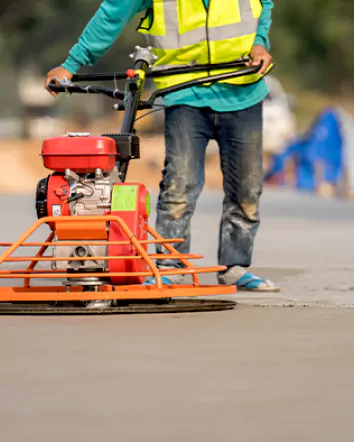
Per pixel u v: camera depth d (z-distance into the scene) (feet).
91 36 51.62
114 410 26.40
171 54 52.21
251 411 26.30
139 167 273.54
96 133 390.21
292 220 116.67
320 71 463.83
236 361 32.48
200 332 37.96
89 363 32.17
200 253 78.07
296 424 25.11
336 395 28.02
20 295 42.11
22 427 24.81
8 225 104.83
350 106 446.60
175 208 52.39
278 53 440.04
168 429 24.62
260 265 68.90
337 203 156.56
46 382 29.53
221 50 51.70
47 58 402.72
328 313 43.19
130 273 42.24
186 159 52.26
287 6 444.14
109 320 40.78
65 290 46.06
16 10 394.52
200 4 51.60
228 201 53.62
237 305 46.11
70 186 44.09
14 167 269.03
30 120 390.21
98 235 43.52
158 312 43.04
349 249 81.30
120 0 51.39
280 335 37.35
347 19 454.40
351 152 205.26
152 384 29.25
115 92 49.14
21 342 35.83
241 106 52.37
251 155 52.75
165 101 52.54
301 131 402.52
